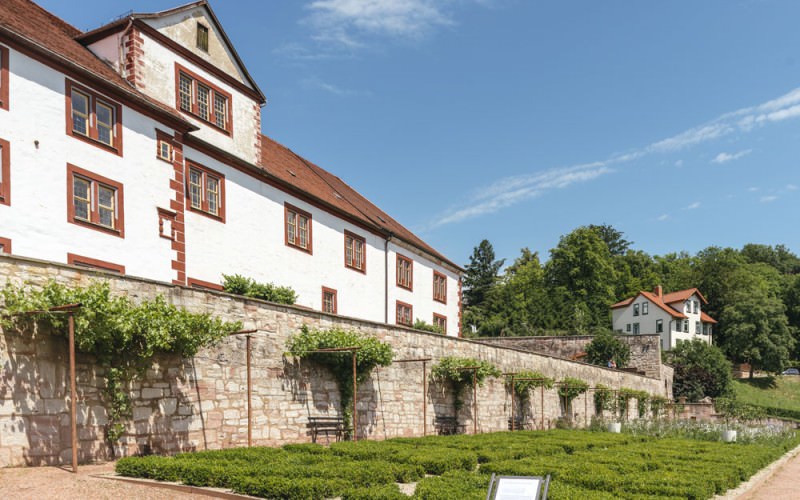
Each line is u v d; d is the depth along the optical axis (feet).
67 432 42.19
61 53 59.36
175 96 74.02
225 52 83.05
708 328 282.77
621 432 109.19
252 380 57.52
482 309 272.31
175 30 74.95
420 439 68.64
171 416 49.60
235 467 38.63
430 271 135.03
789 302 307.58
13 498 32.30
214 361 53.98
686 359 206.28
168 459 40.40
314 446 54.90
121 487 35.73
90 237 59.82
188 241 73.61
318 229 98.99
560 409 122.21
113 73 68.18
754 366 269.44
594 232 286.87
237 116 84.02
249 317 57.93
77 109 60.49
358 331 71.67
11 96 54.34
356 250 110.01
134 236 64.49
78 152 59.52
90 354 44.24
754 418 163.12
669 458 61.46
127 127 65.00
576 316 252.01
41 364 41.11
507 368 104.37
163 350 49.42
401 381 78.23
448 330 141.49
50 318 40.96
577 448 69.51
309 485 34.04
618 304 276.00
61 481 36.22
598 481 43.19
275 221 89.04
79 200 59.67
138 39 69.72
